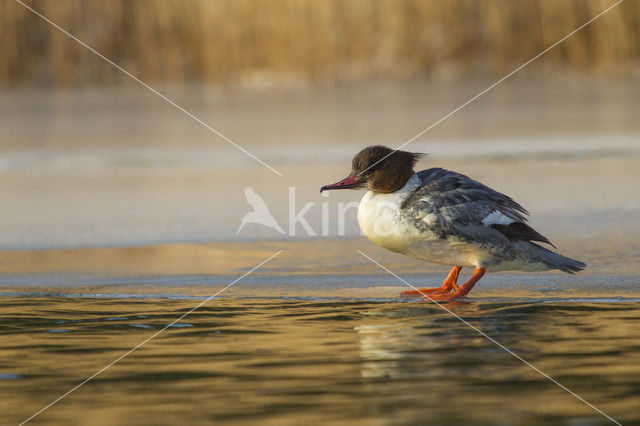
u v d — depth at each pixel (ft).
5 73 108.06
